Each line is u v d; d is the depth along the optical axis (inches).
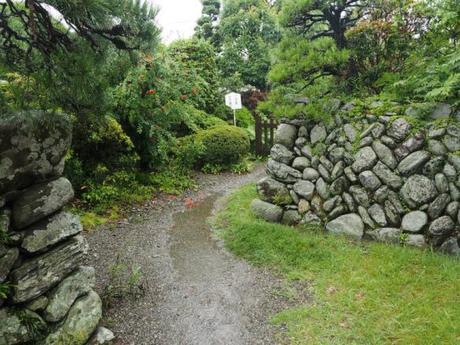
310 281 125.6
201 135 308.2
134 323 108.3
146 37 81.4
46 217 86.4
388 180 150.0
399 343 91.4
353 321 101.7
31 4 65.2
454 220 135.7
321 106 170.1
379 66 169.3
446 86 126.3
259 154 373.4
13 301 77.9
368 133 156.1
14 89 66.7
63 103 78.8
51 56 69.3
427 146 141.5
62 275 88.5
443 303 104.1
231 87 483.5
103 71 82.4
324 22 180.4
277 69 167.9
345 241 153.9
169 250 160.1
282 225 176.2
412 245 143.5
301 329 101.1
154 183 248.8
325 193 169.9
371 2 165.9
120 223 187.6
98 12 67.2
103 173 210.1
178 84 266.8
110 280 130.9
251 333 102.7
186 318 110.7
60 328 87.2
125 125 238.4
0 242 74.9
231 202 223.6
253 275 134.8
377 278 120.5
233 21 522.3
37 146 80.5
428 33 157.2
